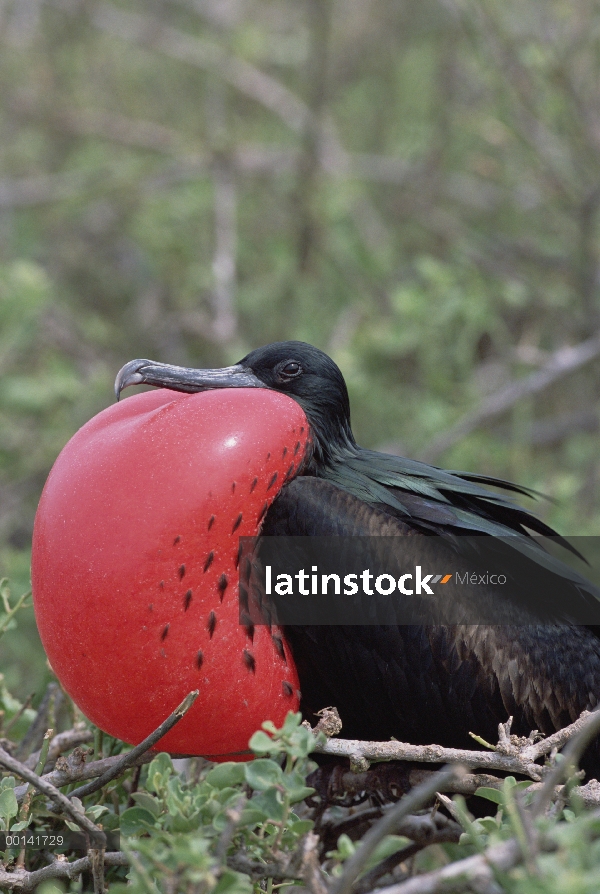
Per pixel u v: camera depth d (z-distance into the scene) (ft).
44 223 54.75
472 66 52.85
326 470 23.04
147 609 18.49
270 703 19.62
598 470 43.06
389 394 45.16
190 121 57.62
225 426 19.27
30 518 44.42
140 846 14.75
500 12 45.70
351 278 50.98
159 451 18.86
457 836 21.61
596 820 13.83
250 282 52.60
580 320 47.42
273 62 58.95
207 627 18.79
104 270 56.18
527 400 42.78
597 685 22.59
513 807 14.42
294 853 16.19
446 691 21.56
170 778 17.85
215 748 19.67
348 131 58.65
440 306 42.93
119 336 51.55
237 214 55.01
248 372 23.39
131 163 53.26
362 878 21.47
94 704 19.30
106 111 57.67
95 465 19.03
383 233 53.98
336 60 58.08
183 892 15.12
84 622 18.67
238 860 16.30
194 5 60.08
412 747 17.98
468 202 54.70
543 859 13.07
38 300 42.60
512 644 21.86
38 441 44.14
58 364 43.45
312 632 21.01
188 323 50.24
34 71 55.98
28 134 56.75
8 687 29.14
